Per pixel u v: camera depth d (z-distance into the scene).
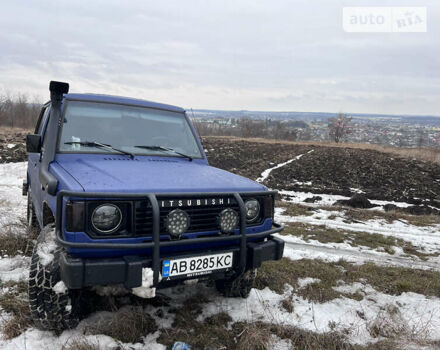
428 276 4.81
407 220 8.73
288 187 13.70
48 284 2.58
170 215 2.54
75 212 2.34
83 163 3.13
